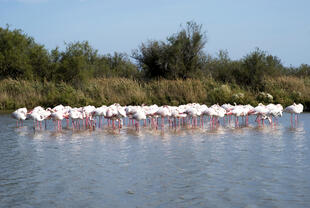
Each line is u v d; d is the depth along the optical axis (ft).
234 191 29.60
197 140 51.19
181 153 42.65
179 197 28.66
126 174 34.55
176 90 104.01
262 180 32.12
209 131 59.82
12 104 98.84
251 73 121.29
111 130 62.34
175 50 126.62
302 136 53.52
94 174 34.73
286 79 110.83
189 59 130.62
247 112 67.15
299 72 143.64
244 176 33.30
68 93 102.83
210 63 132.57
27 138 54.24
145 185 31.48
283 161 38.27
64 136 55.93
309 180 31.89
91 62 174.81
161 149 45.09
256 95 102.01
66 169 36.47
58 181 32.81
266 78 115.24
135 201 28.09
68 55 130.21
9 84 107.34
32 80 115.65
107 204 27.63
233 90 105.81
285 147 45.37
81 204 27.73
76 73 121.29
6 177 34.01
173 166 36.99
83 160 39.93
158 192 29.81
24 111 70.18
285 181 31.73
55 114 61.46
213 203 27.35
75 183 32.24
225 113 66.18
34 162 39.27
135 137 54.39
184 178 33.09
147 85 110.73
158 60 127.34
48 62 128.26
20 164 38.50
